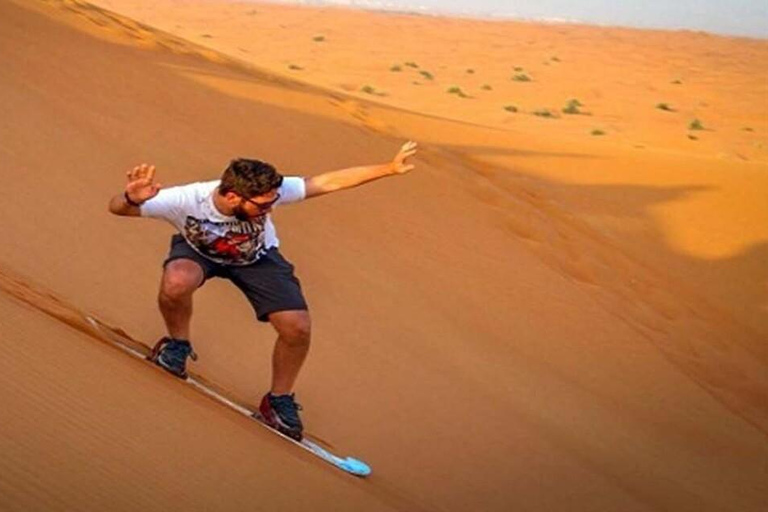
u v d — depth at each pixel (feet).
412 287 38.91
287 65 162.61
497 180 55.77
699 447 35.78
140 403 20.63
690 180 63.52
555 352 38.91
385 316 35.12
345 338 31.86
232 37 183.62
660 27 244.63
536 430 30.83
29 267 26.35
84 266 28.07
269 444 22.33
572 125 139.85
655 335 44.32
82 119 40.01
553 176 60.18
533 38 209.77
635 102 163.32
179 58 55.98
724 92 179.52
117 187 34.99
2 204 29.89
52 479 16.76
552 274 46.19
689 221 58.49
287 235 39.01
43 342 21.04
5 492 15.76
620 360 40.65
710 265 54.65
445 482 25.55
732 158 131.13
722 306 50.62
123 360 22.21
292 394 23.44
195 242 22.02
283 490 20.66
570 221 53.83
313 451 23.30
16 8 50.72
